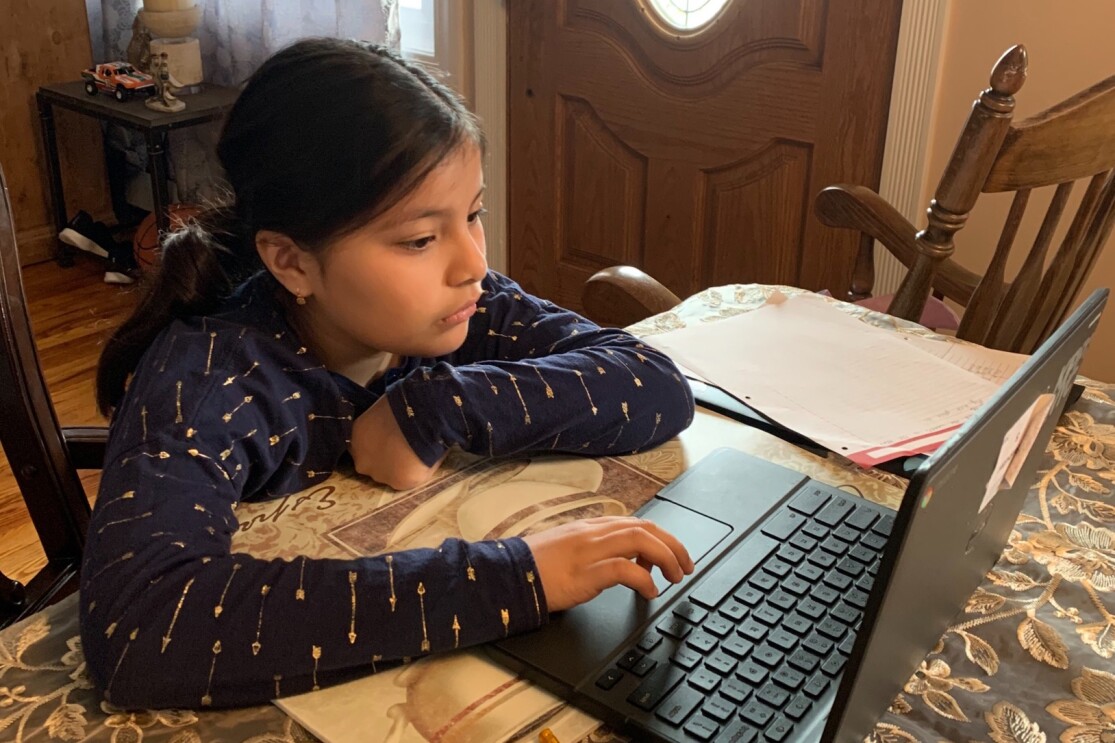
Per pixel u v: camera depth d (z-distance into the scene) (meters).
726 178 2.27
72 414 2.34
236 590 0.64
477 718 0.61
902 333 1.10
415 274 0.74
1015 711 0.63
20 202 3.06
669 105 2.28
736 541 0.76
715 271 2.37
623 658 0.64
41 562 1.87
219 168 0.83
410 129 0.71
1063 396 0.75
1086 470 0.90
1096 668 0.67
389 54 0.77
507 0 2.43
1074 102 1.06
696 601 0.69
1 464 2.15
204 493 0.70
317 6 2.65
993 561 0.76
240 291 0.85
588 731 0.60
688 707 0.60
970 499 0.59
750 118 2.18
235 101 0.78
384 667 0.64
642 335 1.08
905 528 0.48
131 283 2.96
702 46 2.18
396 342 0.78
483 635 0.65
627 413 0.88
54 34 3.01
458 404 0.84
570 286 2.63
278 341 0.81
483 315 1.02
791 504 0.81
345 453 0.86
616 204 2.46
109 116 2.77
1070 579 0.76
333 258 0.74
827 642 0.66
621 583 0.68
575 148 2.48
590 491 0.84
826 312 1.13
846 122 2.06
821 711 0.60
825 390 0.99
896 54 1.95
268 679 0.61
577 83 2.40
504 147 2.60
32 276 3.01
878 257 2.09
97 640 0.63
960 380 1.01
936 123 1.96
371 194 0.70
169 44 2.77
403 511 0.80
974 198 1.10
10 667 0.65
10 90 2.95
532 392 0.87
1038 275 1.16
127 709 0.61
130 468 0.70
